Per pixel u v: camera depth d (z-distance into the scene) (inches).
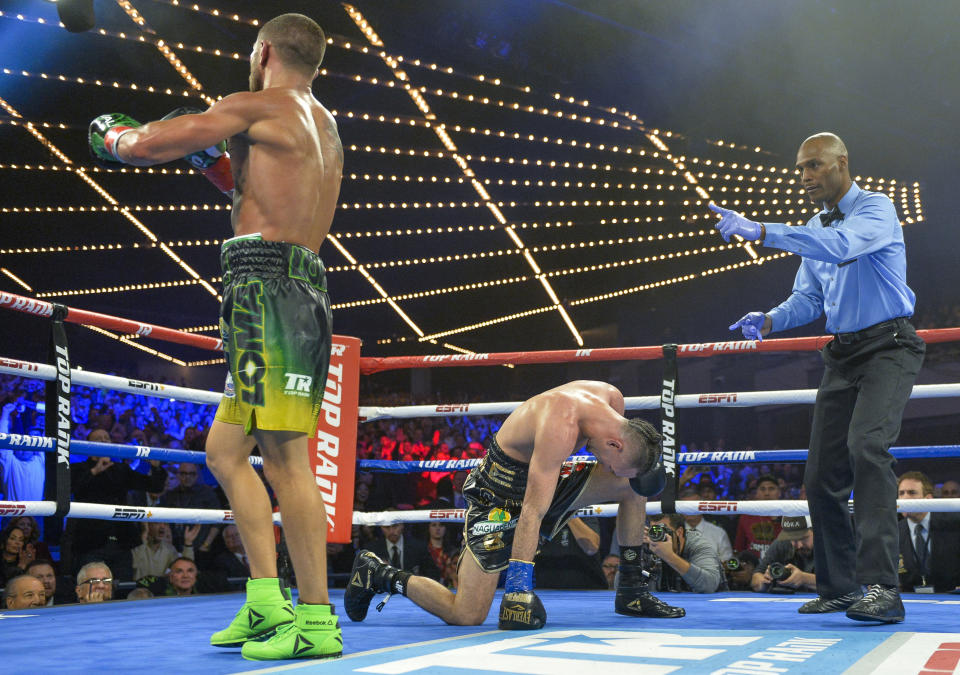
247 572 223.8
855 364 108.2
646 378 754.8
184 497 239.3
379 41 470.3
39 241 629.9
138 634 92.2
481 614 101.6
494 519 102.0
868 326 106.9
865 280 106.6
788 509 128.6
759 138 584.1
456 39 490.3
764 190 597.6
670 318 757.3
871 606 91.9
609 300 807.7
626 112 572.7
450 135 549.0
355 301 804.6
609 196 622.8
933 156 578.2
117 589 201.3
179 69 458.9
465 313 858.1
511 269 765.9
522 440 101.8
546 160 580.1
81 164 526.9
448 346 911.7
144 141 69.5
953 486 318.3
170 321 805.9
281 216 74.7
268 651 70.9
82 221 610.5
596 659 66.4
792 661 64.6
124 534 218.4
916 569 169.6
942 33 515.8
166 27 418.6
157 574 221.6
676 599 135.9
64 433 120.4
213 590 204.8
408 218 655.1
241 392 72.4
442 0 461.4
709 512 132.4
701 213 627.5
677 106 573.6
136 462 289.3
